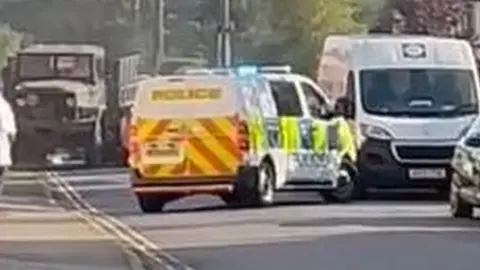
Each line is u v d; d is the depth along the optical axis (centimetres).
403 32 6669
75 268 1895
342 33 6706
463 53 3250
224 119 2797
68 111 5066
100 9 7438
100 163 5066
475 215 2688
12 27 7500
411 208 2898
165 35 7100
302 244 2177
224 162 2800
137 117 2830
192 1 7200
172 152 2811
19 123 5041
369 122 3138
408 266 1903
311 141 2995
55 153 5081
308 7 6738
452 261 1961
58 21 7512
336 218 2634
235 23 6122
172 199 2850
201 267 1902
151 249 2116
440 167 3125
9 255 2039
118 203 3098
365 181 3130
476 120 2827
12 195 3400
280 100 2941
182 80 2814
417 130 3119
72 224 2538
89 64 5150
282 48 6725
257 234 2328
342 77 3272
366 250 2094
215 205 2988
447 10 6719
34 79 5100
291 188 2978
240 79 2819
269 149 2884
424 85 3197
